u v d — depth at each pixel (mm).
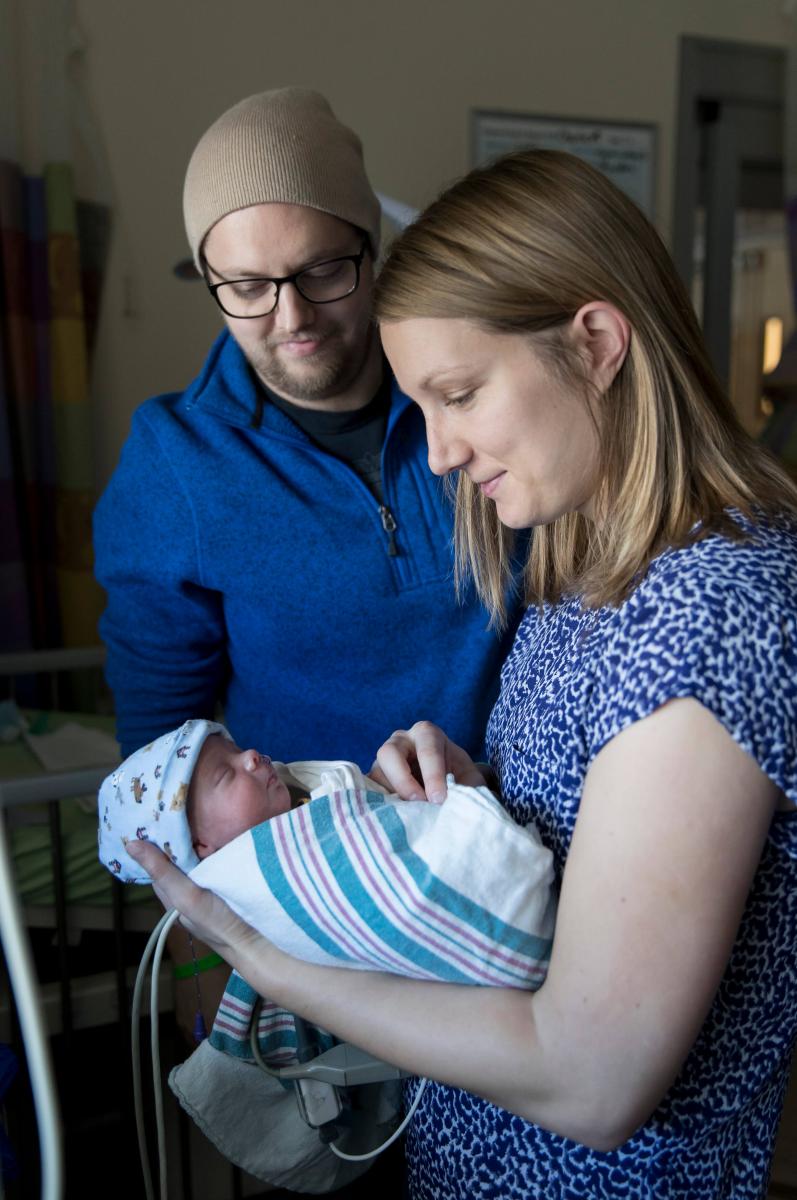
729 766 630
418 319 760
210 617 1353
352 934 763
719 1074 753
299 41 2475
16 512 2193
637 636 682
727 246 3018
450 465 819
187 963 1428
